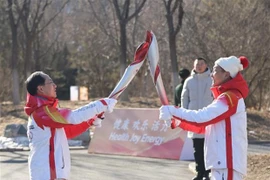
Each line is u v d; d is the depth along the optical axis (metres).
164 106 6.09
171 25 26.92
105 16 37.38
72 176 11.77
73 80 50.28
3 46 39.94
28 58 32.41
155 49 6.29
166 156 14.39
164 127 14.75
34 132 5.91
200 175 10.20
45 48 46.47
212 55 26.75
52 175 5.83
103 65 45.91
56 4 42.44
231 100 5.94
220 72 6.17
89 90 46.78
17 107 28.19
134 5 36.31
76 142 17.61
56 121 5.82
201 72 10.30
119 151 15.34
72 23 47.34
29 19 36.94
